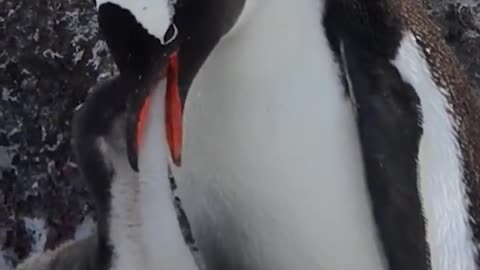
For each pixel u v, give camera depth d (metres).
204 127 5.14
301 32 4.95
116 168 5.07
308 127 5.02
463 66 9.03
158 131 4.79
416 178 5.10
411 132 5.05
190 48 4.44
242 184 5.22
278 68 4.97
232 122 5.08
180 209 5.50
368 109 4.99
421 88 5.18
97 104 5.09
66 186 9.16
